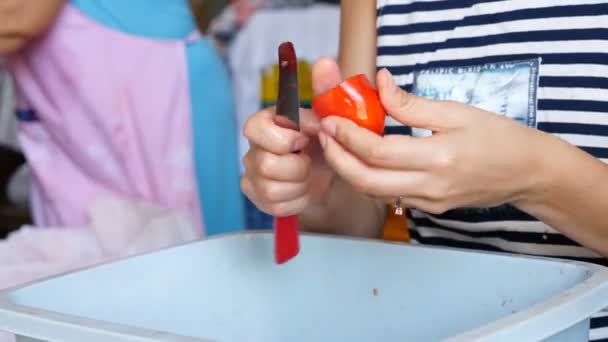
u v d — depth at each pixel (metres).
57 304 0.87
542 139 0.88
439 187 0.84
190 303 0.96
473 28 1.07
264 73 2.58
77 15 1.70
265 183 0.92
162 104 1.80
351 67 1.19
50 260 1.55
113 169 1.80
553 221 0.93
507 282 0.88
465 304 0.90
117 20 1.73
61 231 1.63
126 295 0.91
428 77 1.10
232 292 0.98
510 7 1.04
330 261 0.96
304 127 0.94
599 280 0.79
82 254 1.58
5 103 2.58
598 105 1.00
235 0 2.86
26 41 1.65
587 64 1.00
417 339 0.92
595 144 1.01
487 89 1.05
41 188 1.82
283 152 0.90
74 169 1.81
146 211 1.72
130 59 1.76
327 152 0.85
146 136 1.80
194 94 1.84
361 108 0.85
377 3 1.15
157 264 0.93
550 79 1.02
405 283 0.93
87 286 0.89
